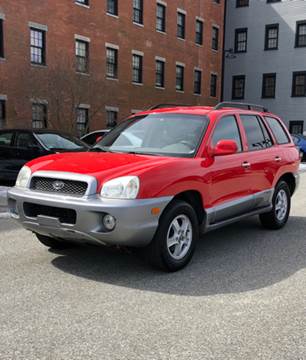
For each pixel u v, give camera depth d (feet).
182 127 19.08
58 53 70.85
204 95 112.06
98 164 16.22
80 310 13.23
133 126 20.27
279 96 122.01
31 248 19.81
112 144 19.70
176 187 16.17
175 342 11.34
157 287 15.23
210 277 16.34
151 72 93.76
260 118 23.09
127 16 86.43
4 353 10.73
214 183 18.20
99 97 73.77
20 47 66.74
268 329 12.17
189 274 16.62
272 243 21.40
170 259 16.46
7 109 65.51
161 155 17.87
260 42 123.34
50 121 65.00
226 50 123.44
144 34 90.99
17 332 11.80
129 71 87.92
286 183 24.72
